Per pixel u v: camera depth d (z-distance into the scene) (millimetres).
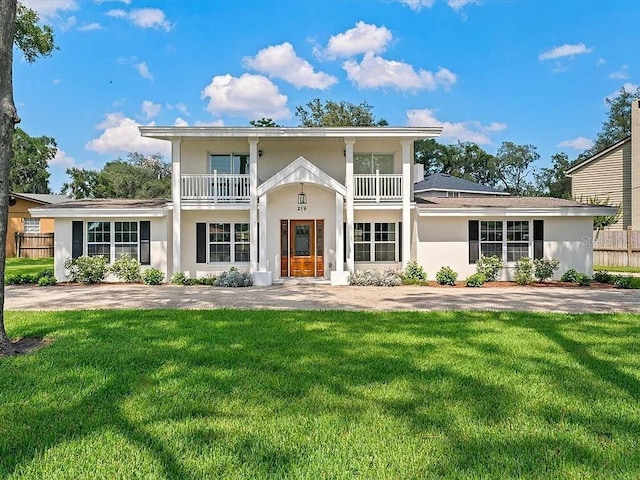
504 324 8812
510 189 66125
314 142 18844
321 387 5094
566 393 4930
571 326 8609
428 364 6023
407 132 17141
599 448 3656
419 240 17641
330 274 17406
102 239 17531
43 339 7570
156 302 12023
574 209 17094
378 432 3932
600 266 25516
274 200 18344
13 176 53062
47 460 3447
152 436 3846
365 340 7422
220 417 4262
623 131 51625
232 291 14633
